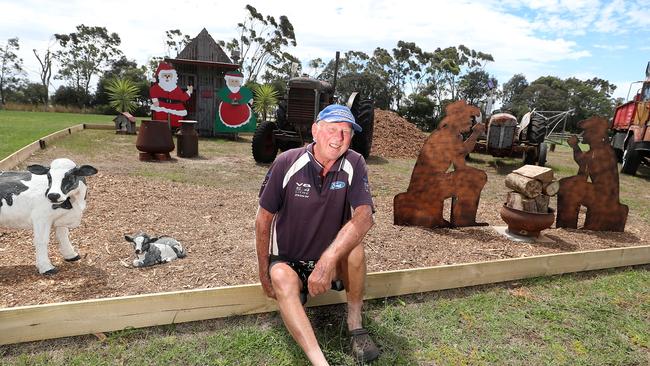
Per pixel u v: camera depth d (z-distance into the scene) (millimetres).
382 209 5391
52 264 2996
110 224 4031
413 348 2391
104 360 2107
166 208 4758
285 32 47156
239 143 12852
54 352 2139
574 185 4867
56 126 14586
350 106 8852
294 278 2135
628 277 3590
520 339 2561
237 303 2547
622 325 2777
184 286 2797
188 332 2391
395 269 3385
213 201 5215
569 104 45219
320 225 2285
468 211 4633
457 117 4434
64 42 47125
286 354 2244
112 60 49812
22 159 7035
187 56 14266
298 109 8773
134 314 2340
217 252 3467
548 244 4273
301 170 2232
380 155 11328
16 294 2537
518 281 3375
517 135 10297
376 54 43469
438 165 4496
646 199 7512
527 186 4105
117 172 6645
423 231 4469
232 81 13586
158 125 8078
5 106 32062
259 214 2291
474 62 45469
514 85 54375
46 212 2734
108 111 35719
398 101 41531
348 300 2350
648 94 11039
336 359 2225
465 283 3186
